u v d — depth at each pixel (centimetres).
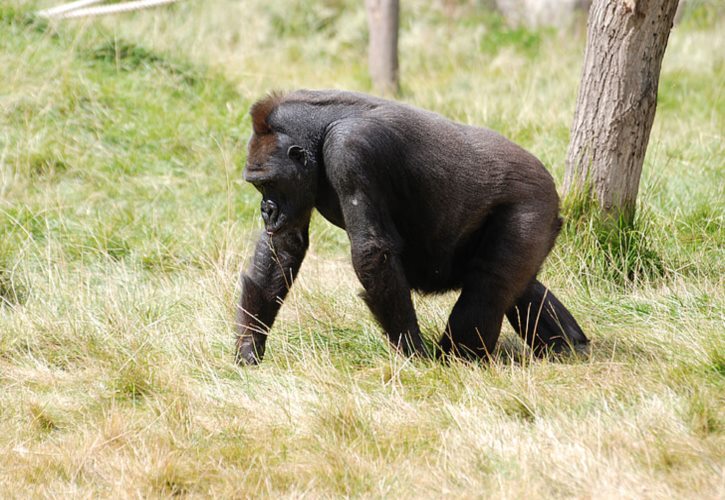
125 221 1836
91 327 1342
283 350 1273
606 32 1518
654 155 2016
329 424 1039
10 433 1075
